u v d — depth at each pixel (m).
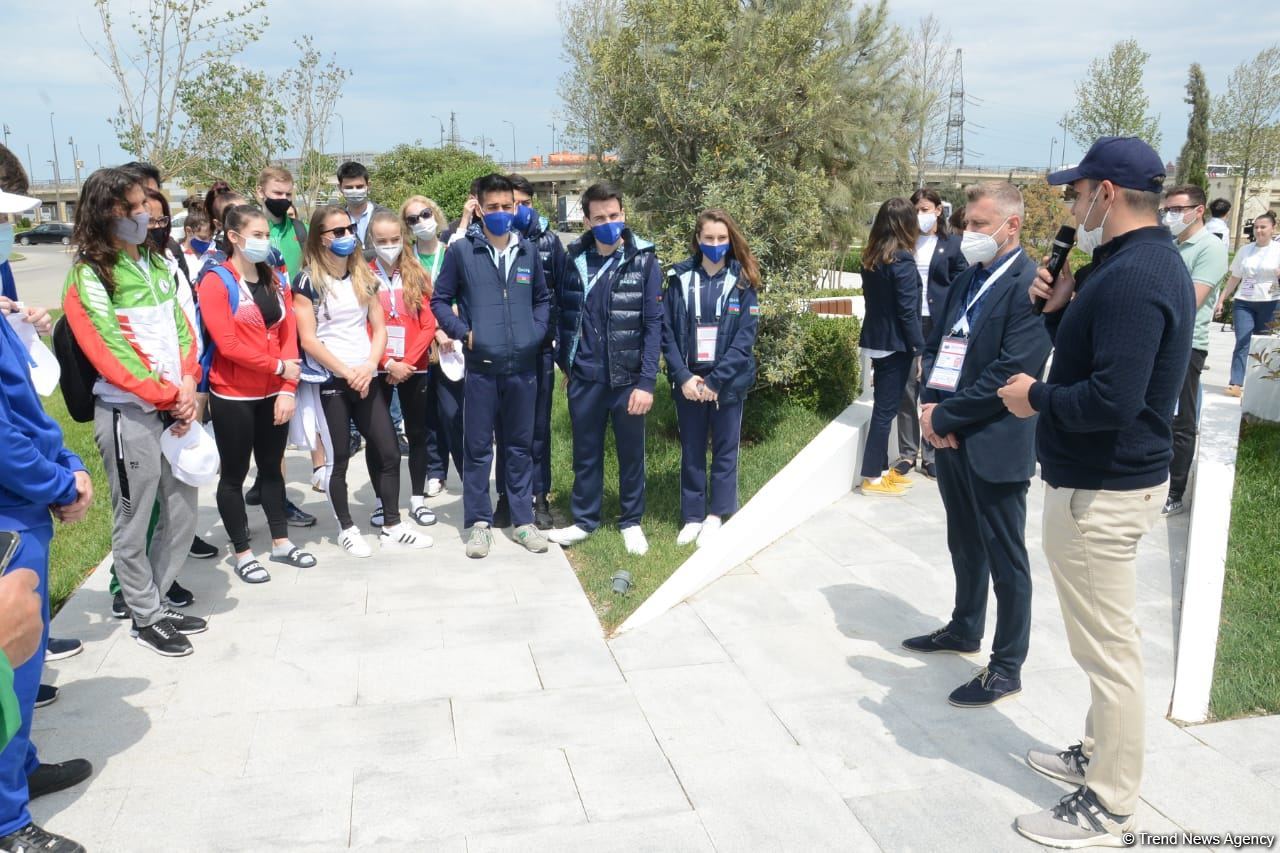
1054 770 3.23
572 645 4.27
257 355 4.72
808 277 7.24
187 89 12.16
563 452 7.35
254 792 3.15
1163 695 3.79
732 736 3.51
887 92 17.94
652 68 7.38
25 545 2.93
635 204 7.80
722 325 5.39
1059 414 2.73
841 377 8.02
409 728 3.56
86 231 3.85
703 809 3.06
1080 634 2.86
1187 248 5.65
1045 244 11.95
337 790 3.17
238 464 4.92
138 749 3.41
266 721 3.61
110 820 3.01
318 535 5.86
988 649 4.26
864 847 2.88
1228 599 4.60
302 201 14.32
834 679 3.96
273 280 4.95
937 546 5.53
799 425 7.61
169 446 4.10
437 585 4.98
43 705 3.72
